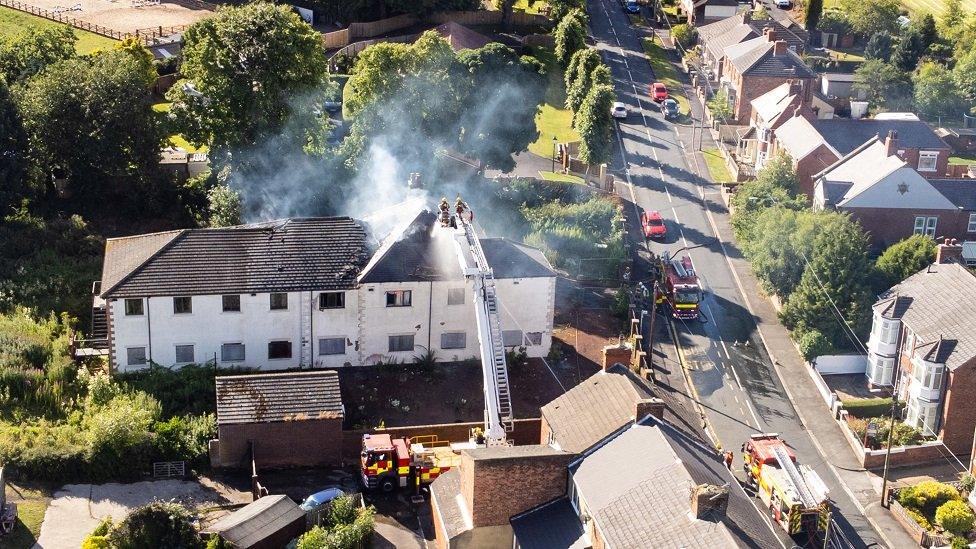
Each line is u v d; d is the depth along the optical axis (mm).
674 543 65062
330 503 77312
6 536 73062
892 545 83000
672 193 136125
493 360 86188
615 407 77562
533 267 98750
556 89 166000
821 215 111125
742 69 156500
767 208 121250
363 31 175625
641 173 141000
